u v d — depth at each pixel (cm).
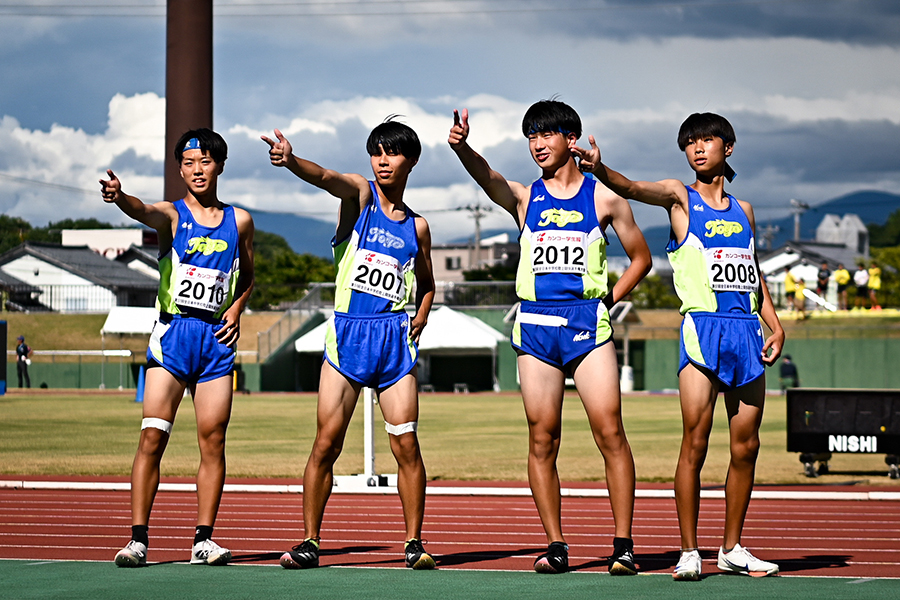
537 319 974
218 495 1016
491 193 1000
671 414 4178
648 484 1816
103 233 11850
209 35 4581
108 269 10550
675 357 7019
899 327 6706
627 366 6862
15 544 1147
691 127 983
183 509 1488
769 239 17112
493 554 1091
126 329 6162
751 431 965
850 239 17888
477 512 1491
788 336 6919
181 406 4625
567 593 834
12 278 9944
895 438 1944
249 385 6956
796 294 7462
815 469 2102
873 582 901
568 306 970
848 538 1231
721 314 962
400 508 1512
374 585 870
